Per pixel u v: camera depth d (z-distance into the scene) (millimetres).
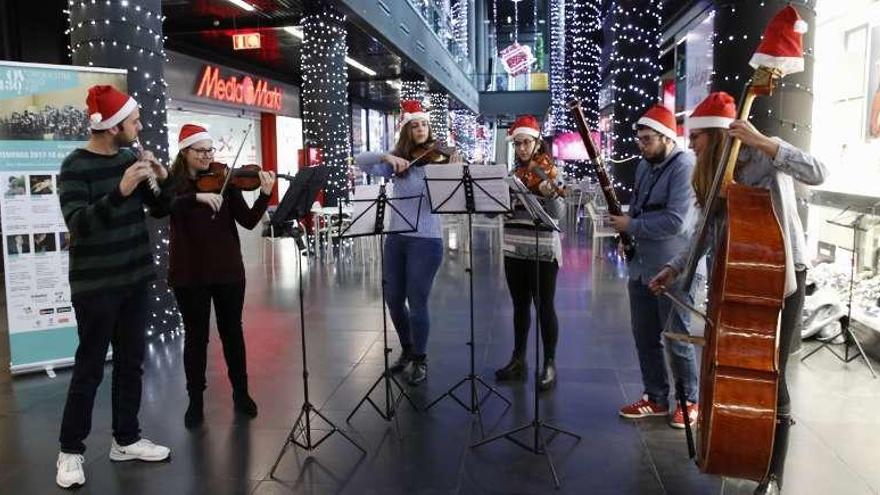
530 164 4000
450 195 3418
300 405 3951
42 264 4660
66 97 4621
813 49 4543
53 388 4402
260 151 17203
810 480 2949
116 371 3217
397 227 4129
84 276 2986
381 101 25031
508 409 3828
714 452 2322
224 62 14617
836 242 6117
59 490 2998
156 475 3113
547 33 34062
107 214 2807
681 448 3297
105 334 3057
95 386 3086
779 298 2256
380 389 4211
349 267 9078
